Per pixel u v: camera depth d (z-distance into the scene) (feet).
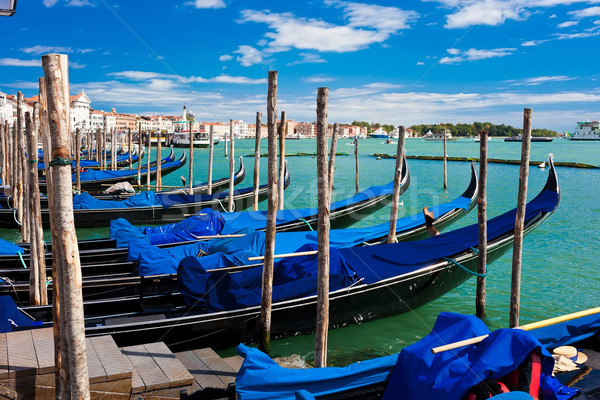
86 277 31.78
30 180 26.73
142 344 21.97
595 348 22.22
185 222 41.45
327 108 20.97
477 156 198.80
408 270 30.17
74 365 13.91
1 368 16.07
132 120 437.99
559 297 34.27
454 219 45.83
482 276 30.09
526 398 14.94
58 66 13.11
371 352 26.81
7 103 270.46
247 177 124.26
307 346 27.32
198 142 251.39
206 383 19.43
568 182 102.12
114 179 83.66
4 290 27.96
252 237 33.47
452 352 17.11
